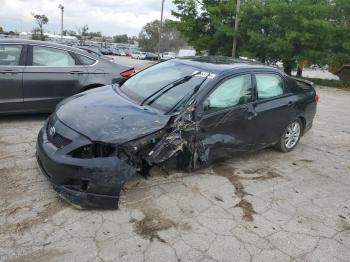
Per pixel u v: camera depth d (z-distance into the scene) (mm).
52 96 6504
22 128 6156
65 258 3064
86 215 3666
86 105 4391
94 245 3248
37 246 3178
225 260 3209
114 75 7055
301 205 4324
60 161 3650
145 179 4500
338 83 22188
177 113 4273
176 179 4613
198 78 4773
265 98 5422
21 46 6258
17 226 3416
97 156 3705
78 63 6777
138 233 3467
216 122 4613
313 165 5688
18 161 4785
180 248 3311
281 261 3271
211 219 3816
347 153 6484
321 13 22672
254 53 25188
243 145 5125
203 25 29438
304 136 7398
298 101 5973
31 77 6250
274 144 5879
